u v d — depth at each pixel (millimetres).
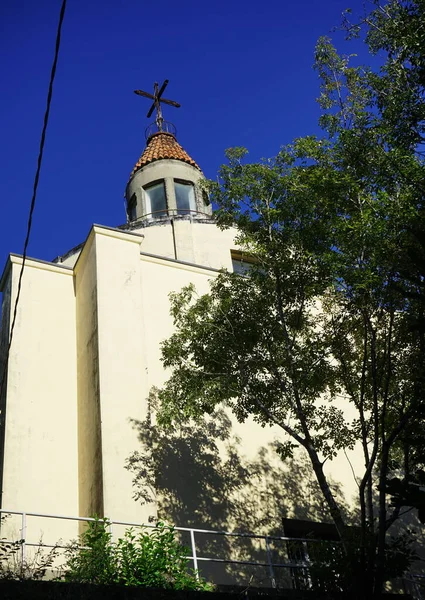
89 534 13297
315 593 13086
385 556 13195
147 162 28547
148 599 11719
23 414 17797
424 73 14875
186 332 15984
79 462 17656
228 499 17391
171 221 25047
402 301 13906
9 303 19781
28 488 16797
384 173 14547
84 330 19359
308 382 15023
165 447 17438
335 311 15812
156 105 31531
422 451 13055
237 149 16531
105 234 20109
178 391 16188
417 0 14938
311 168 15523
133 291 19438
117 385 17594
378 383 15203
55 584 11383
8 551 13828
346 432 15234
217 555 16391
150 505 16109
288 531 17859
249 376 15359
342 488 19016
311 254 14945
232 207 16328
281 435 19109
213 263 24125
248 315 15516
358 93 15742
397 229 13656
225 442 18234
